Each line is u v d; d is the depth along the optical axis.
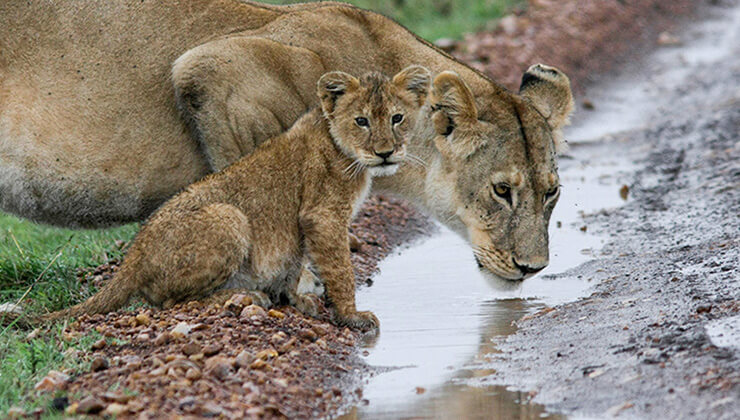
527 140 12.14
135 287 11.10
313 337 10.43
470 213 12.33
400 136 11.15
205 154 12.66
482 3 32.62
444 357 10.08
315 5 13.43
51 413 8.29
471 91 12.24
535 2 32.69
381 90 11.02
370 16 13.12
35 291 12.62
